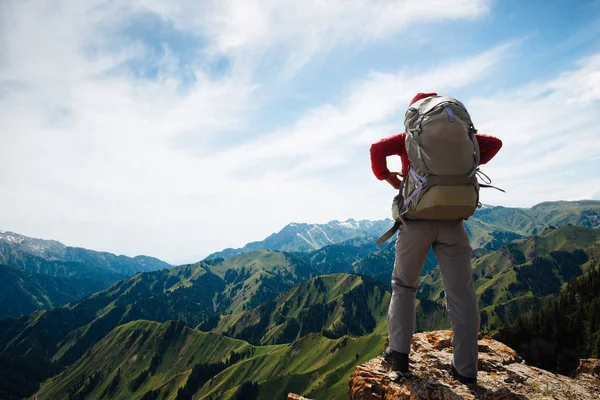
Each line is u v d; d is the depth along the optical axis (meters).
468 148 4.38
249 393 184.12
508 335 127.06
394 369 5.39
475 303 4.97
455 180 4.31
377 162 5.19
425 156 4.39
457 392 4.80
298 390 182.75
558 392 5.08
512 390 5.01
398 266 5.22
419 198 4.48
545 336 123.06
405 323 5.24
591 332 115.81
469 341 4.91
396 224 5.37
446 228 4.80
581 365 7.38
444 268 4.95
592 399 4.98
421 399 4.78
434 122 4.36
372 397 5.42
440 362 5.72
